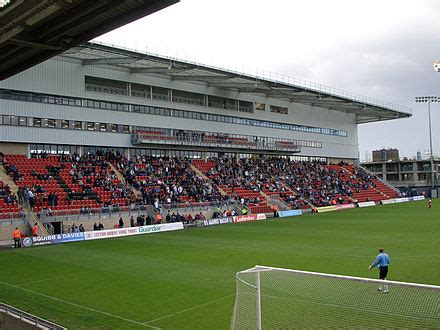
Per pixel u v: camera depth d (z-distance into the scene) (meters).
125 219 40.88
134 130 51.66
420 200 80.94
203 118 58.84
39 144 44.72
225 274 19.92
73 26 16.98
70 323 13.27
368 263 21.55
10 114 42.19
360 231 34.84
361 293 12.91
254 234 34.94
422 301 11.59
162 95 54.53
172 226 40.91
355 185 75.38
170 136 53.25
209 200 50.19
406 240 29.16
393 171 108.38
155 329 12.71
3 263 24.05
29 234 33.94
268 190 59.88
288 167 69.62
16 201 35.94
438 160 103.62
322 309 11.75
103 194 42.66
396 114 83.62
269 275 15.43
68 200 39.59
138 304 15.34
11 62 21.06
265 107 67.50
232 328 11.13
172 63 46.25
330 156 80.06
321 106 76.56
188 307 14.86
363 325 10.34
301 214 54.75
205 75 52.75
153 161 53.03
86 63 46.69
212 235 35.09
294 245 28.22
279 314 11.57
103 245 30.72
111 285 18.28
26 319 12.62
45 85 44.31
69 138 46.22
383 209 58.53
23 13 15.48
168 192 47.47
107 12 15.54
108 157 48.84
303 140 74.38
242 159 65.12
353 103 73.12
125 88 51.00
